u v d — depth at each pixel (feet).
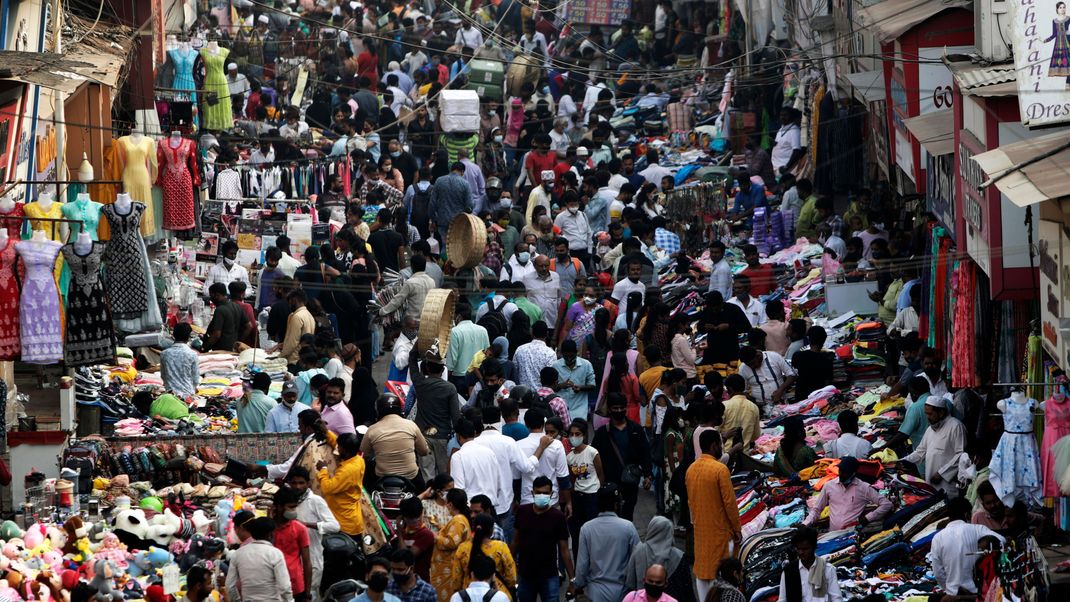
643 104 253.44
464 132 229.66
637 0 274.98
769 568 103.04
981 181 107.76
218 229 181.37
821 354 138.10
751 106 229.86
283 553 94.38
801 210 184.03
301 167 200.34
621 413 113.39
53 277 99.50
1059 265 96.48
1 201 101.71
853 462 107.04
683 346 140.67
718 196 188.75
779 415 134.41
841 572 101.91
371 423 131.44
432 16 279.90
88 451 110.93
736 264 179.32
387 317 153.38
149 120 172.96
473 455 105.09
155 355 147.54
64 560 93.61
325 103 241.55
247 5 271.49
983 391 118.42
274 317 151.23
